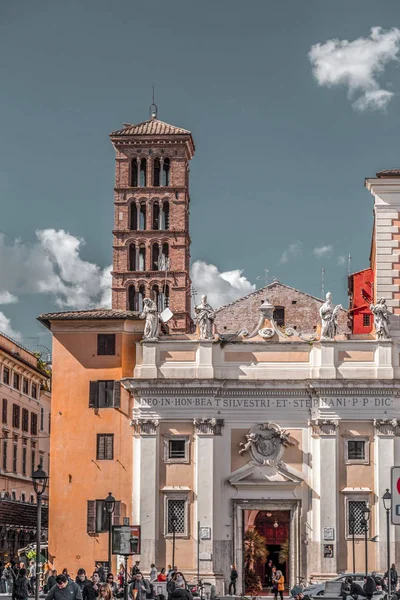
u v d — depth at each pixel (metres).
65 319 88.44
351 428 85.06
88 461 87.06
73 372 88.25
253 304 130.38
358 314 111.31
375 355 85.62
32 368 126.81
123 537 60.38
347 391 84.94
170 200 158.75
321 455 84.56
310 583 82.81
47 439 140.00
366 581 66.50
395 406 84.88
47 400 140.88
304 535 84.62
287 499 84.94
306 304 129.88
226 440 85.88
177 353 86.81
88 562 85.81
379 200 88.44
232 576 82.88
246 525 86.06
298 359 86.38
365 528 79.06
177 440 85.81
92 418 87.50
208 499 84.56
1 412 114.81
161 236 158.25
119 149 159.88
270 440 85.50
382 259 87.81
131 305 157.50
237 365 86.44
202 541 84.25
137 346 87.38
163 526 85.06
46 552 100.19
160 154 159.62
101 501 86.62
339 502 84.38
